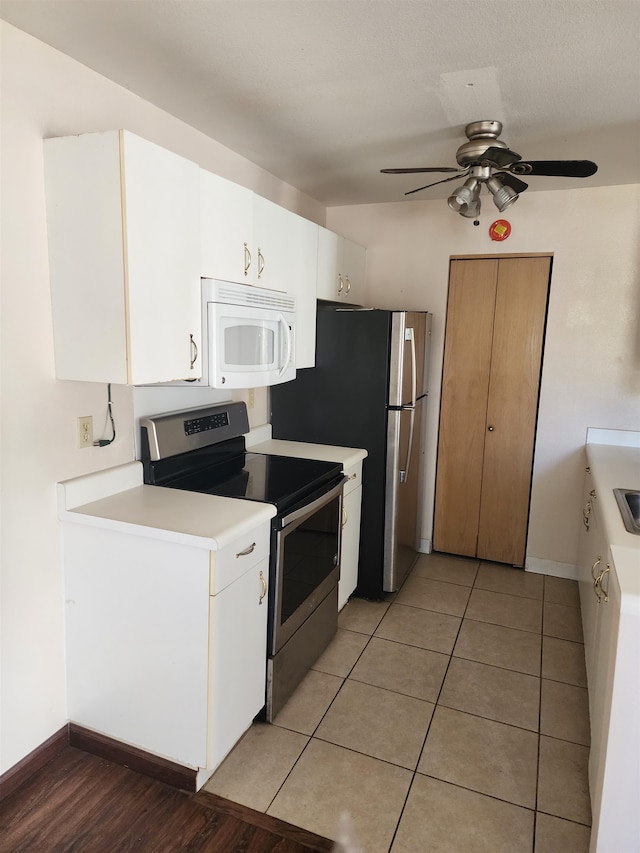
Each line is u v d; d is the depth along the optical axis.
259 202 2.29
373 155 2.73
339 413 3.10
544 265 3.39
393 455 3.02
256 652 2.04
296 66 1.83
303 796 1.85
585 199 3.24
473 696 2.38
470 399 3.66
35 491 1.80
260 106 2.15
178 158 1.80
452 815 1.79
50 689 1.94
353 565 3.05
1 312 1.63
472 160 2.31
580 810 1.82
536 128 2.33
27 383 1.73
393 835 1.71
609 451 3.18
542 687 2.44
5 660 1.76
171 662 1.81
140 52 1.75
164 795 1.84
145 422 2.22
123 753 1.94
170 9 1.50
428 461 3.79
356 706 2.29
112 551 1.84
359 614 3.05
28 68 1.65
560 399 3.45
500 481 3.67
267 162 2.85
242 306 2.14
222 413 2.66
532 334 3.46
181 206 1.83
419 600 3.22
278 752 2.04
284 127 2.37
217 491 2.18
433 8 1.48
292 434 3.22
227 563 1.78
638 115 2.17
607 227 3.22
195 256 1.92
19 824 1.71
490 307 3.54
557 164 2.08
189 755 1.83
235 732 1.94
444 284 3.61
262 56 1.76
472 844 1.69
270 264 2.42
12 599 1.76
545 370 3.46
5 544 1.72
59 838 1.67
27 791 1.83
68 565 1.92
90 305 1.70
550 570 3.60
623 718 1.43
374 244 3.75
